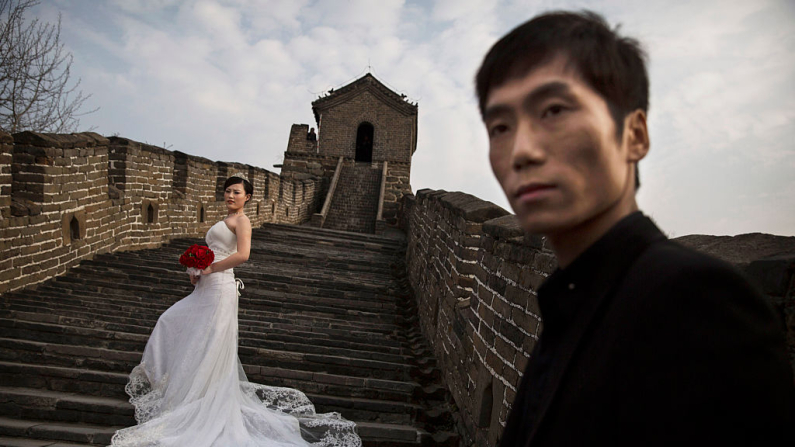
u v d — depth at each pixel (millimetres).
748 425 422
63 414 4082
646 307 498
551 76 574
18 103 11281
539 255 2809
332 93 31203
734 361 429
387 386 4941
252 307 7434
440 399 4922
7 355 4742
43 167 6609
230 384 4008
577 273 631
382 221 23328
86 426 4012
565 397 565
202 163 12859
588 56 573
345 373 5270
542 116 579
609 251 599
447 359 5039
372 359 5613
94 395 4395
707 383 431
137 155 9570
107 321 5609
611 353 517
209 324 4039
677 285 483
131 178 9375
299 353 5324
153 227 10320
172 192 11195
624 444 483
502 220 3902
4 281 5945
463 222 4898
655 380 463
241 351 5270
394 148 31141
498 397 3262
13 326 5082
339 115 31359
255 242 13430
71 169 7309
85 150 7668
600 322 575
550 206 562
